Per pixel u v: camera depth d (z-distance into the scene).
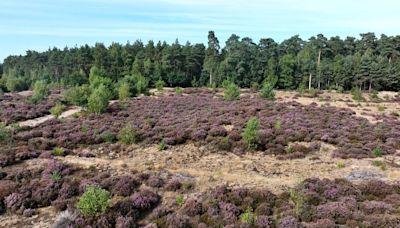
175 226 12.96
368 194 15.61
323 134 28.16
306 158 23.00
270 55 89.94
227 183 17.08
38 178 17.66
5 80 80.25
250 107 41.53
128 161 21.98
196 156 23.33
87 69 89.62
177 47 88.44
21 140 26.88
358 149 24.12
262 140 26.06
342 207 13.39
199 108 43.16
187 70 89.00
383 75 71.50
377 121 36.91
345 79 73.56
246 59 83.25
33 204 15.21
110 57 87.25
